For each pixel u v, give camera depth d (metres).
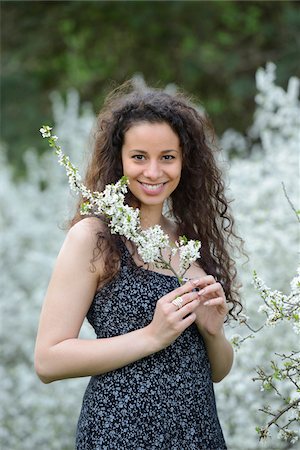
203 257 3.03
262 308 2.78
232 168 5.64
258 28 10.61
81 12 10.84
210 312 2.79
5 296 6.74
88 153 3.24
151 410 2.70
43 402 5.51
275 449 4.36
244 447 4.41
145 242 2.59
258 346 4.55
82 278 2.70
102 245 2.71
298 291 2.72
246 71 10.38
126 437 2.68
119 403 2.70
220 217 3.22
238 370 4.43
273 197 5.13
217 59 10.63
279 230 4.88
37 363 2.69
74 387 5.43
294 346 4.48
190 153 2.95
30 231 7.04
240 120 10.54
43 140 9.87
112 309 2.73
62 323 2.68
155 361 2.72
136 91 2.88
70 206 3.62
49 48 11.08
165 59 11.10
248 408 4.52
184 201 3.05
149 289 2.73
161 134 2.71
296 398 2.87
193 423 2.74
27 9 10.88
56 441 5.48
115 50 11.34
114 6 10.62
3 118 10.25
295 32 9.68
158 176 2.71
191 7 10.56
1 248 7.02
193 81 10.73
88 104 10.34
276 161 5.18
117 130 2.79
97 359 2.62
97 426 2.71
